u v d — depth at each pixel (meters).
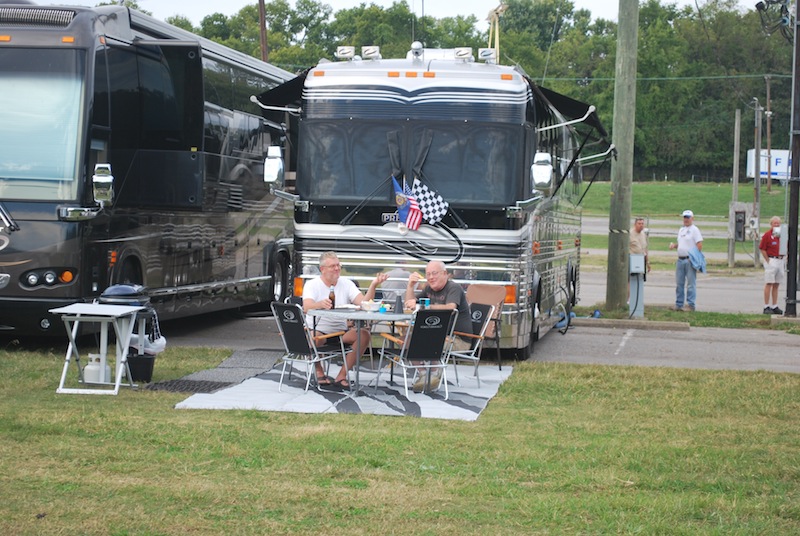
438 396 10.96
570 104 14.10
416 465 7.82
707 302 25.53
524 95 13.16
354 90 13.26
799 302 22.39
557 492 7.23
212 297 16.45
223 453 8.00
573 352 15.24
